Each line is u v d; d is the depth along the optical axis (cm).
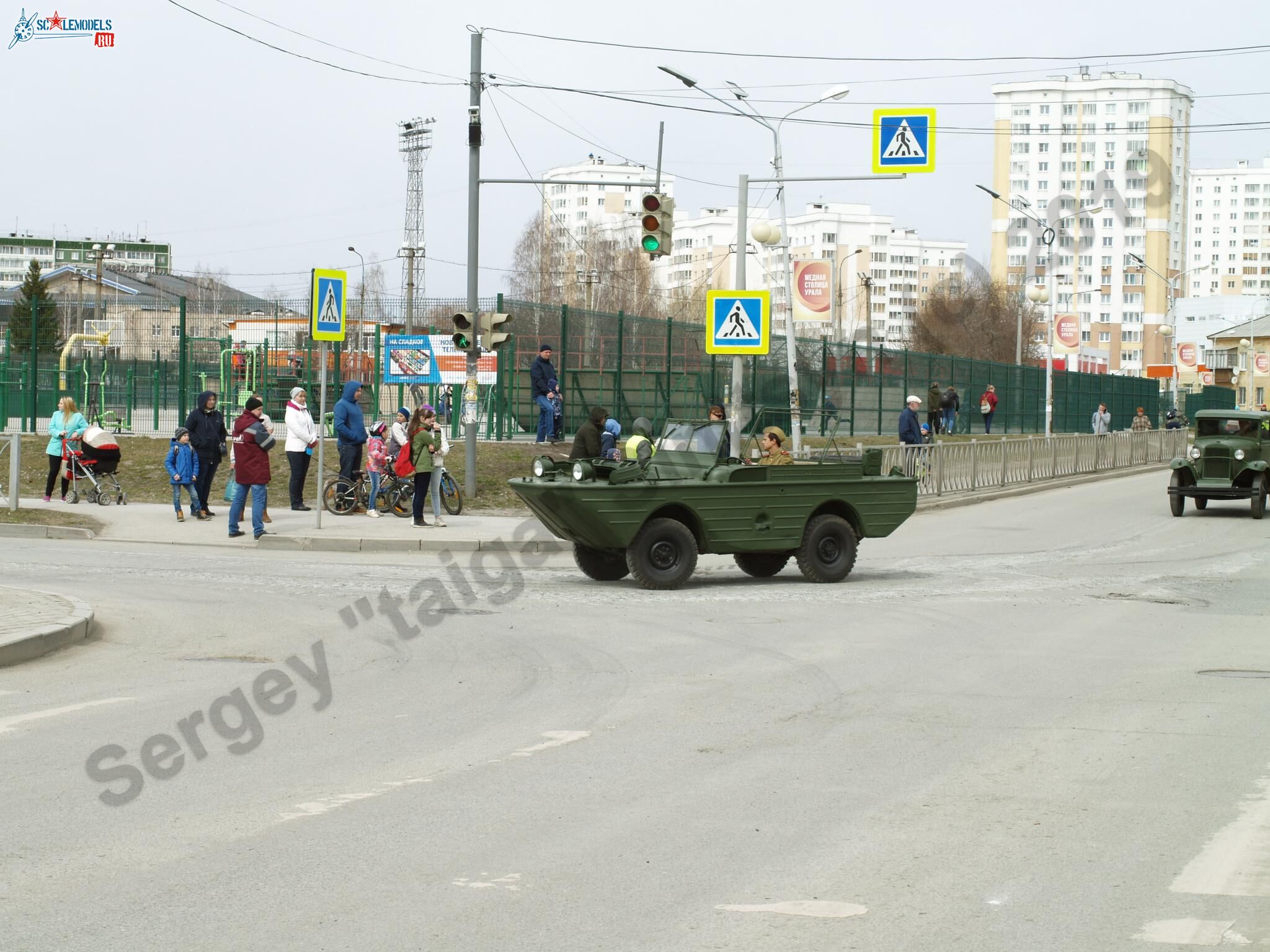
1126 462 5519
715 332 2966
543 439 3981
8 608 1565
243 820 813
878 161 2983
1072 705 1186
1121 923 645
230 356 5009
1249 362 12650
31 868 720
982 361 6888
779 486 2061
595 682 1273
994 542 2822
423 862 732
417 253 10144
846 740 1041
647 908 661
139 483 3469
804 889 691
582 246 11425
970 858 746
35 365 4672
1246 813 841
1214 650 1504
